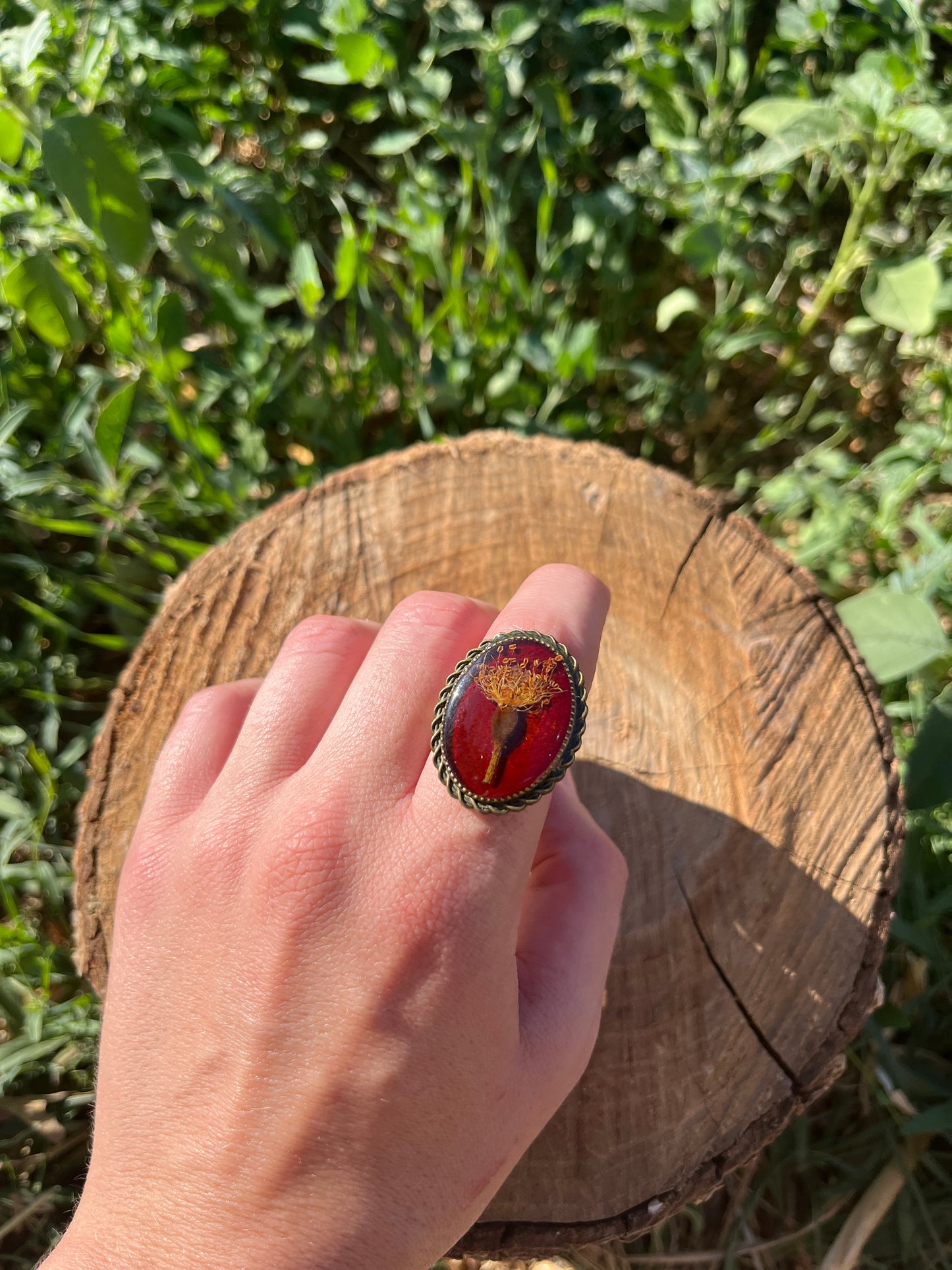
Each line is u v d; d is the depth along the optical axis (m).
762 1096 0.19
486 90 0.38
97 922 0.21
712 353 0.38
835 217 0.41
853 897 0.20
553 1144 0.19
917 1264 0.27
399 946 0.14
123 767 0.22
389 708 0.15
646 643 0.22
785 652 0.22
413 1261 0.14
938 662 0.30
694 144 0.36
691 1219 0.28
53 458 0.34
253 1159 0.14
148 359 0.31
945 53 0.37
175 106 0.38
